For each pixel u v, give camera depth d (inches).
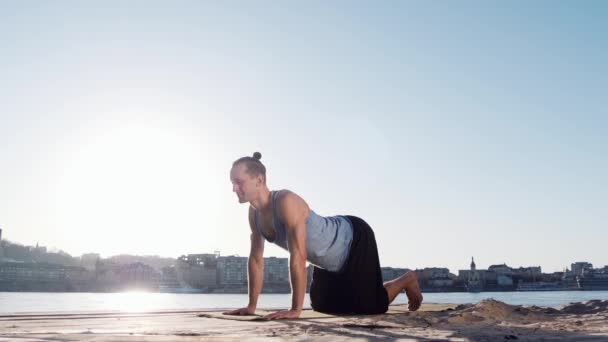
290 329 117.5
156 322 139.5
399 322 138.6
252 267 169.5
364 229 178.9
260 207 161.5
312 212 168.1
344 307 175.2
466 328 122.9
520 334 106.3
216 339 91.9
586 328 119.1
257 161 159.8
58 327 122.6
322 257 171.3
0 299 3437.5
